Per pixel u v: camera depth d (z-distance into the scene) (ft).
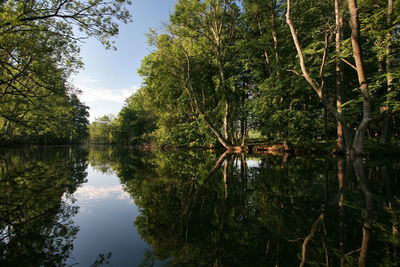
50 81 38.52
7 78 39.47
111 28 31.94
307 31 54.03
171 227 10.09
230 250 7.75
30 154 63.05
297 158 42.11
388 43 40.50
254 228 9.46
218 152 68.49
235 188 17.61
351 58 51.75
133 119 171.42
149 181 22.52
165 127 101.35
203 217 11.16
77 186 19.95
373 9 46.50
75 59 37.14
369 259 6.51
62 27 31.50
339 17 45.73
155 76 81.97
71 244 8.49
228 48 67.92
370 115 38.78
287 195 14.46
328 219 9.88
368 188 15.97
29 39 30.50
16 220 10.93
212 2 61.26
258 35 66.28
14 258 7.34
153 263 7.00
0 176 24.03
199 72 77.36
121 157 60.70
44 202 14.34
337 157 42.63
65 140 196.85
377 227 8.86
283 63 54.80
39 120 52.16
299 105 59.06
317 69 45.19
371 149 44.34
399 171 23.89
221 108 69.87
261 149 66.80
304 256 6.92
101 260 7.19
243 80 71.56
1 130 77.25
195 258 7.30
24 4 26.84
